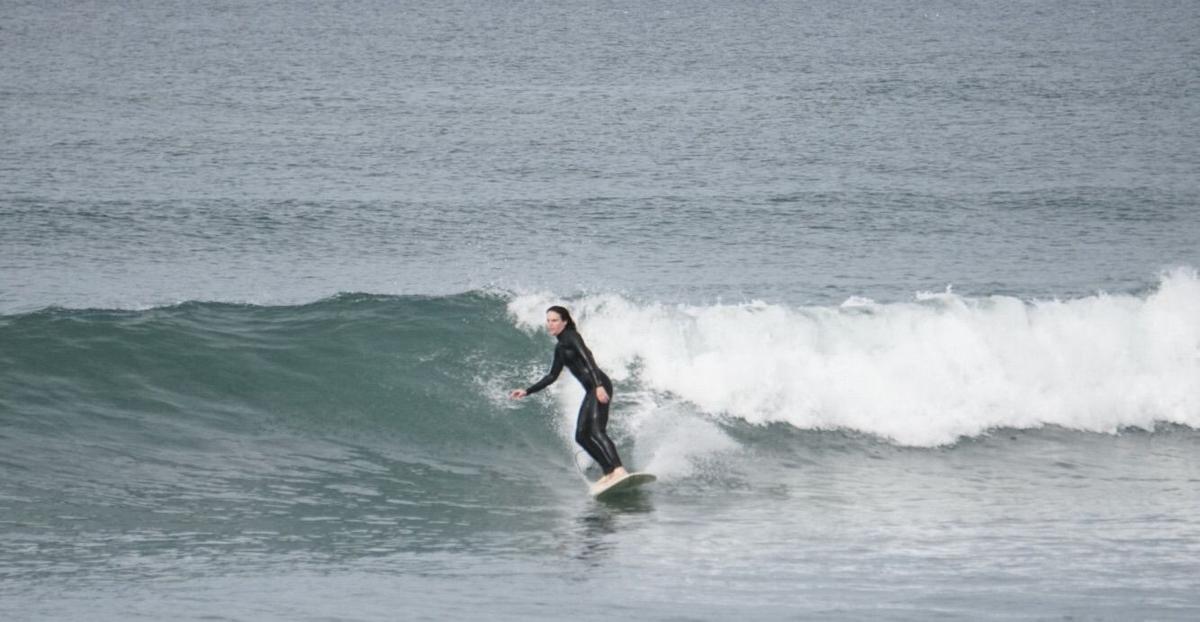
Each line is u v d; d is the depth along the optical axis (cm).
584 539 3894
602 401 4447
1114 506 4494
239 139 17738
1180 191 14825
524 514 4178
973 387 5525
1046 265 10988
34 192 13425
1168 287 6028
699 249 11688
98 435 4612
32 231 11625
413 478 4519
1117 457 5212
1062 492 4681
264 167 15662
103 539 3678
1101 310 5909
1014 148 18012
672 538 3922
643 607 3175
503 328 5653
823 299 9488
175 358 5219
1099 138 18838
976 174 16050
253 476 4403
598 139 18588
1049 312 5897
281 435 4809
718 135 19038
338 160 16375
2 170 14688
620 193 14550
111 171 14912
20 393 4828
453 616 3078
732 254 11462
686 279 10338
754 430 5188
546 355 5522
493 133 18962
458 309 5778
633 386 5362
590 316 5662
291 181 14788
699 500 4422
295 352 5372
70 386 4938
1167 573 3584
